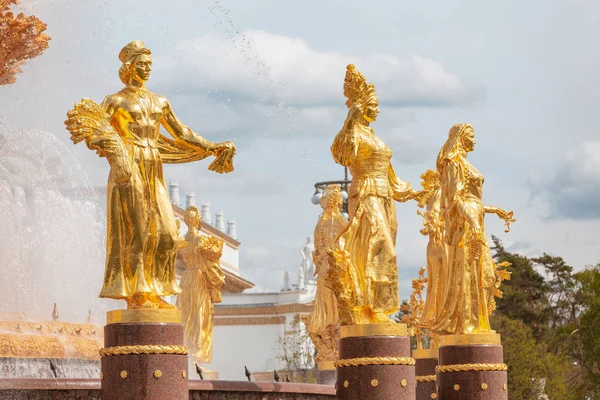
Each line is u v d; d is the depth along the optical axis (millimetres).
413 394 24984
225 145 21703
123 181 19562
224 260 77500
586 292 87312
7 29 27000
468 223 30047
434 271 30844
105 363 19312
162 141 21328
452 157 30406
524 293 109688
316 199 46562
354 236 25594
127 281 19656
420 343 35812
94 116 19562
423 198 29156
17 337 23594
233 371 73625
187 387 19656
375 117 26453
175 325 19500
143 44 20703
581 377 89312
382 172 26156
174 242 20016
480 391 29406
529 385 79062
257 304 74188
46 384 19828
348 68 26281
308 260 75125
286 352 70688
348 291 25000
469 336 29719
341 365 24875
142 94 20547
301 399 25734
